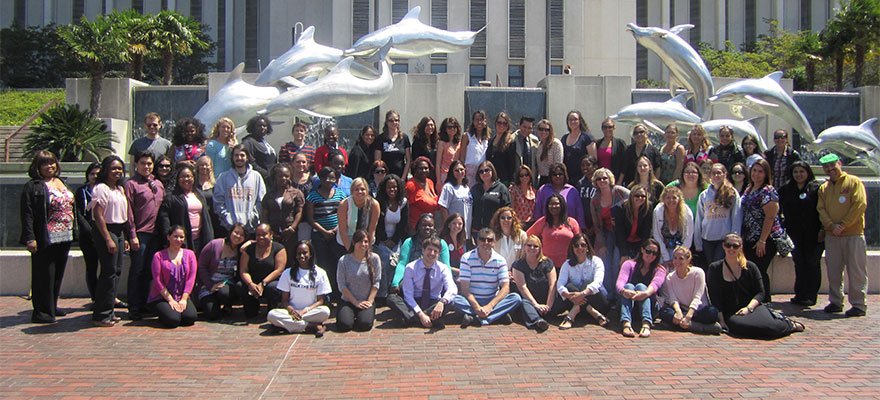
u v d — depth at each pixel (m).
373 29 33.31
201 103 13.40
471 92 13.00
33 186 6.91
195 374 5.37
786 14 46.59
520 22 33.53
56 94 31.00
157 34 20.98
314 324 6.73
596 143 9.14
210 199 7.80
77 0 46.03
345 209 7.59
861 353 6.11
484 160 8.86
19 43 38.81
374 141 9.07
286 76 11.09
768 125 13.37
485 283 7.38
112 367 5.54
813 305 8.26
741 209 7.77
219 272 7.40
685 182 8.06
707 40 46.62
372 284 7.19
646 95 13.21
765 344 6.44
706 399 4.83
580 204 8.12
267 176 8.42
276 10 38.28
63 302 8.25
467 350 6.12
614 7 34.59
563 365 5.66
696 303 6.96
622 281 7.21
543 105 13.10
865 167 12.31
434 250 7.19
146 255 7.34
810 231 8.05
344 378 5.27
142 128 13.56
